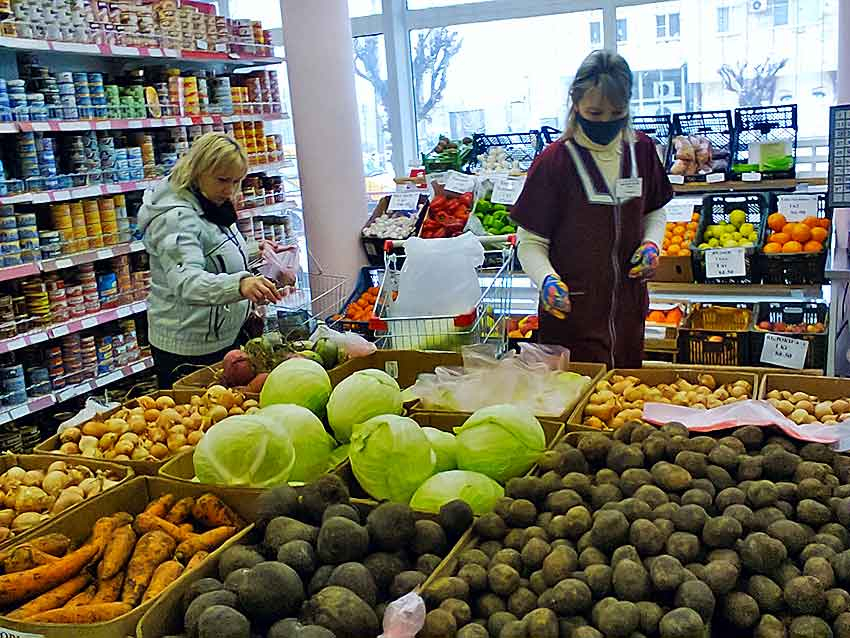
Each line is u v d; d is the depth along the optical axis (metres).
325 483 1.65
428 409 2.41
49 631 1.41
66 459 2.17
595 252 3.14
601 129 3.03
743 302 4.81
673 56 6.02
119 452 2.22
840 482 1.67
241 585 1.37
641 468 1.71
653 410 2.10
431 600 1.39
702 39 5.90
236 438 1.87
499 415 1.93
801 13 5.60
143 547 1.67
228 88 5.47
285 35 5.51
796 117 4.94
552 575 1.38
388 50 6.76
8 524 1.94
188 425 2.32
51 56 4.81
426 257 3.18
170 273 3.15
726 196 5.07
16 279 4.25
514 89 6.62
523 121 6.68
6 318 4.05
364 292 5.55
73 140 4.42
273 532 1.52
